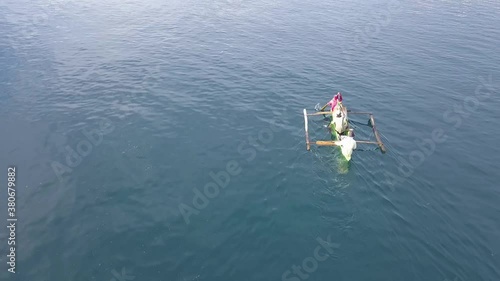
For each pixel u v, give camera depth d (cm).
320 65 2795
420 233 1232
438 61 2892
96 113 2009
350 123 1962
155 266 1105
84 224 1266
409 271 1088
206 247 1176
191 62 2784
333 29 3741
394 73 2662
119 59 2806
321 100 2238
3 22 3697
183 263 1117
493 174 1581
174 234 1227
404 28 3769
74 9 4309
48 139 1767
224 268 1102
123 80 2436
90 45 3102
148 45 3141
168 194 1416
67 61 2742
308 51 3094
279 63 2816
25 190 1423
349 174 1525
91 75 2508
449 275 1079
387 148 1738
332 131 1872
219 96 2239
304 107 2141
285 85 2433
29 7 4362
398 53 3064
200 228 1254
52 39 3231
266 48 3145
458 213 1339
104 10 4303
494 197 1436
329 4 4900
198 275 1077
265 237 1218
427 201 1389
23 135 1797
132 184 1466
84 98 2180
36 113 2000
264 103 2177
